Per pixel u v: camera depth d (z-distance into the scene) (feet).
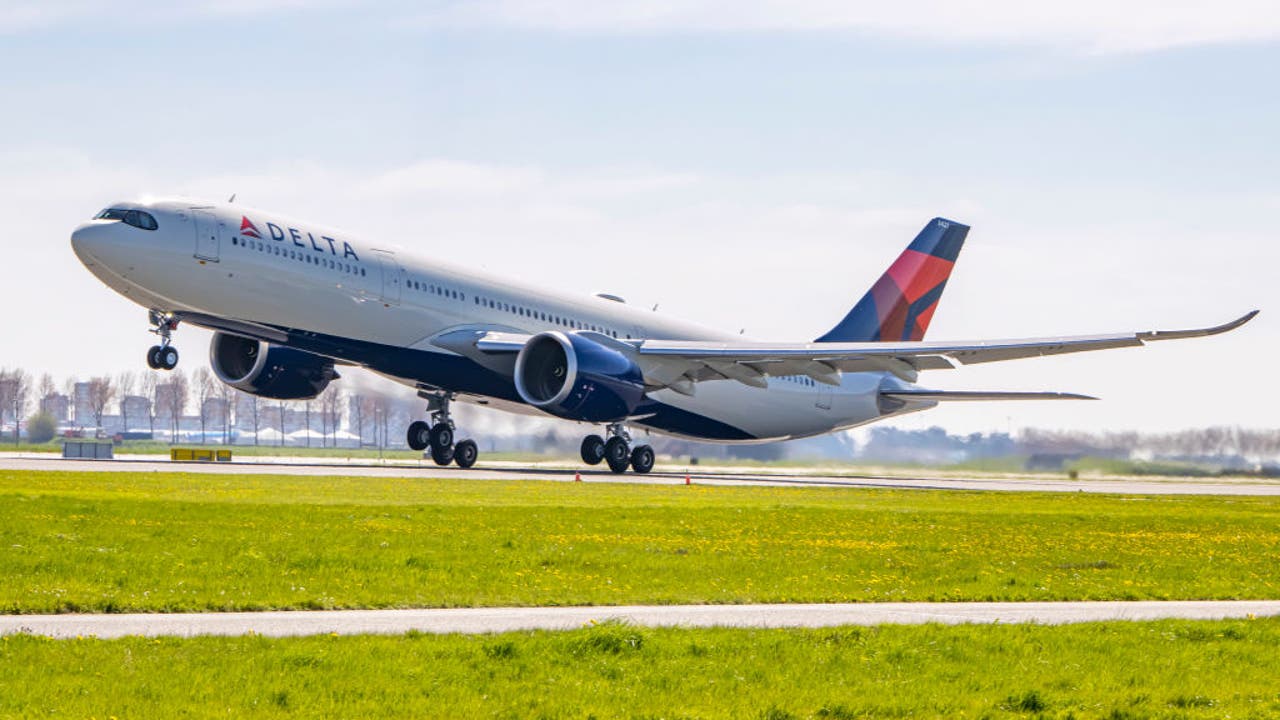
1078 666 176.65
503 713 143.23
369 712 141.28
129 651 162.61
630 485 568.82
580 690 153.89
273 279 545.03
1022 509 495.00
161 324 557.33
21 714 133.80
